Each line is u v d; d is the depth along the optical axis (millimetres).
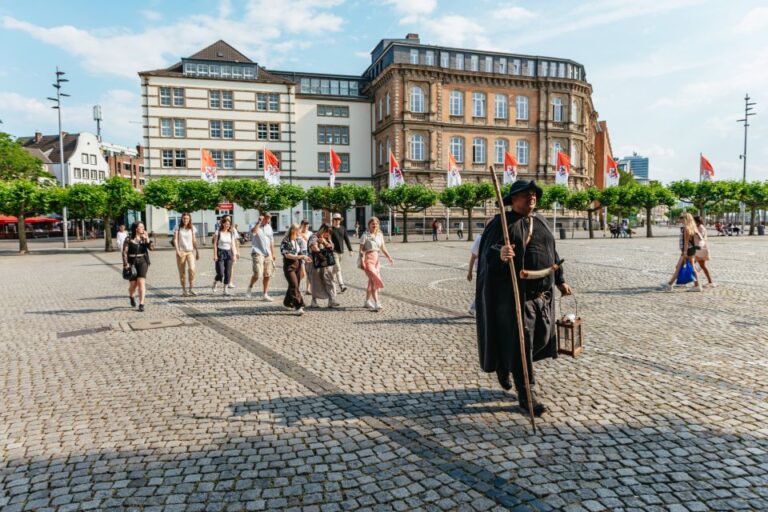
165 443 3947
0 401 4945
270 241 11070
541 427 4113
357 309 9742
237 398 4926
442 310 9461
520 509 2975
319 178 52562
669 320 8289
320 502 3094
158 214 47062
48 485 3338
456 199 39906
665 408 4488
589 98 59625
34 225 60281
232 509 3035
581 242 34781
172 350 6820
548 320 4289
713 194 44000
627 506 2996
